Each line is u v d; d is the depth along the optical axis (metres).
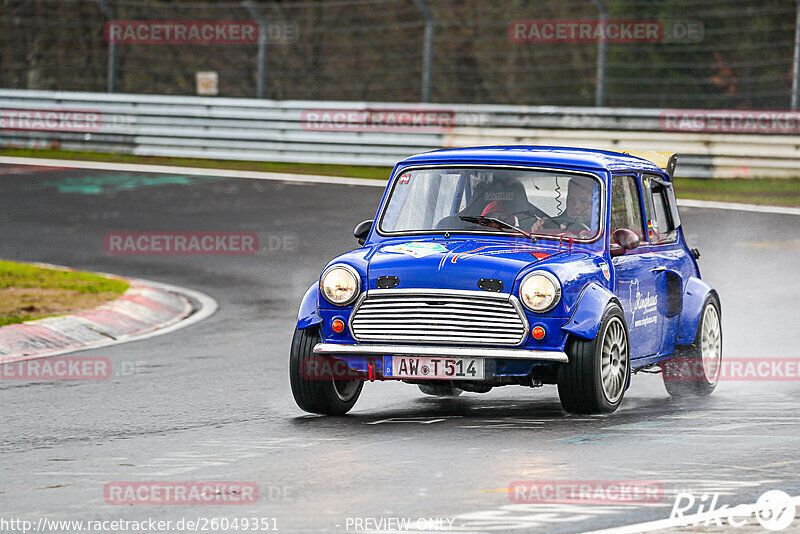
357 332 23.20
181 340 35.19
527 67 100.50
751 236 52.38
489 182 25.28
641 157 28.39
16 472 19.14
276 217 58.94
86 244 53.72
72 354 33.06
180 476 18.61
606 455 19.55
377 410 24.98
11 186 68.31
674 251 27.50
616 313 23.50
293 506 16.48
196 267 48.84
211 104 78.12
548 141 71.31
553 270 22.62
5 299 40.16
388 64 102.38
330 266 23.62
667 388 26.94
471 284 22.66
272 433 22.28
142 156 79.38
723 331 34.75
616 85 90.00
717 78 88.81
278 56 101.31
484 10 99.88
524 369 22.64
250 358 32.03
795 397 25.98
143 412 24.84
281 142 76.81
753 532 14.88
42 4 102.50
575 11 97.00
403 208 25.62
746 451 19.80
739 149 68.19
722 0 88.44
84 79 102.88
